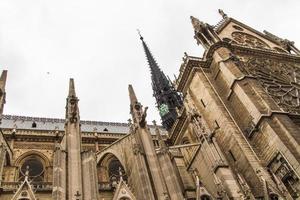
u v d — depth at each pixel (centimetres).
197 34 4453
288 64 4478
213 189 3048
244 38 4959
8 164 3400
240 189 2672
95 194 2278
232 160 3288
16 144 3931
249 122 3278
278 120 3000
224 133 3466
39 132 4200
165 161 2605
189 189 3362
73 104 2903
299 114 3244
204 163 3294
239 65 3781
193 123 3553
